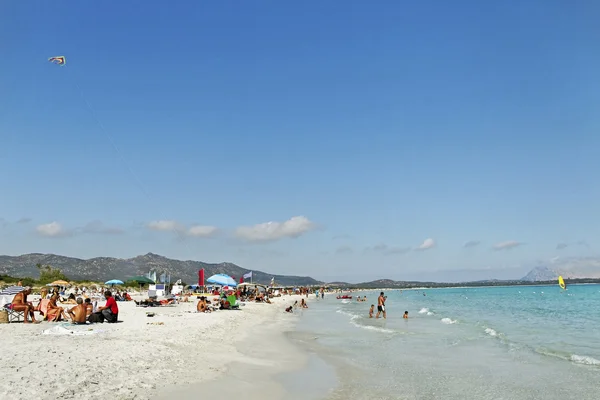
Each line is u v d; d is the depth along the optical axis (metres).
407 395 11.20
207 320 26.75
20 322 19.75
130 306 36.72
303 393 11.15
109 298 21.69
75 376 9.46
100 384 9.23
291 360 15.87
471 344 20.36
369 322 32.59
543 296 97.75
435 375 13.56
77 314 19.56
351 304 68.69
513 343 20.66
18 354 11.15
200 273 68.38
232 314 34.22
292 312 46.44
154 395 9.14
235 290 64.94
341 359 16.44
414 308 53.19
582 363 15.54
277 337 22.80
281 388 11.41
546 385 12.24
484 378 13.12
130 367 11.09
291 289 133.75
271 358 15.90
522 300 77.25
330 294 145.75
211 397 9.55
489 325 29.61
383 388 11.89
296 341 21.53
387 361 16.03
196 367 12.40
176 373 11.30
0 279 68.25
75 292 49.47
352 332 25.66
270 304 58.38
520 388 11.91
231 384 11.03
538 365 15.17
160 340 16.12
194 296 57.88
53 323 19.72
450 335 23.89
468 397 10.99
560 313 42.53
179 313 30.91
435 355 17.33
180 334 18.59
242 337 20.88
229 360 14.31
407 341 21.53
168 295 50.00
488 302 70.19
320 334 24.72
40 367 9.87
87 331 17.05
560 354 17.38
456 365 15.22
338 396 11.01
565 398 10.93
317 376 13.31
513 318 36.09
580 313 42.34
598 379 12.96
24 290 19.89
